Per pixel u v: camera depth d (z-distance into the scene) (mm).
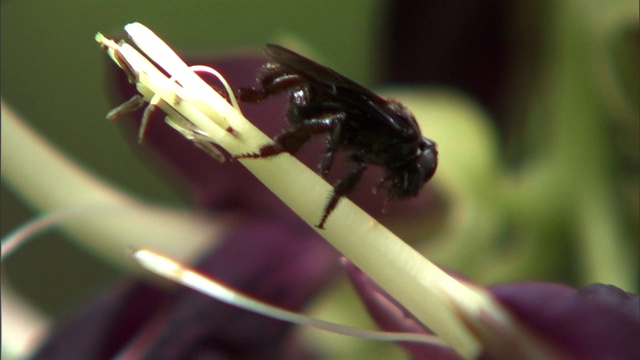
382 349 117
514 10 120
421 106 119
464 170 117
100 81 152
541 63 120
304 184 91
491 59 121
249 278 114
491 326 92
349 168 93
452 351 96
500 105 121
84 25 151
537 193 119
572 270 119
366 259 92
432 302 92
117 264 121
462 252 117
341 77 91
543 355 92
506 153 121
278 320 112
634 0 114
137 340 112
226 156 115
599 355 91
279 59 89
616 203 118
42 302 151
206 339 111
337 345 116
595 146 118
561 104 119
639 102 116
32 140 117
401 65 123
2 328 117
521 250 118
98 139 153
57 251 151
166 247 117
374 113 92
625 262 118
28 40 151
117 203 117
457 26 121
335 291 115
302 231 116
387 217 115
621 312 91
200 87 90
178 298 113
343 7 150
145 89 89
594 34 116
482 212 117
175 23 151
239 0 149
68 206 117
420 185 94
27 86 152
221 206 117
